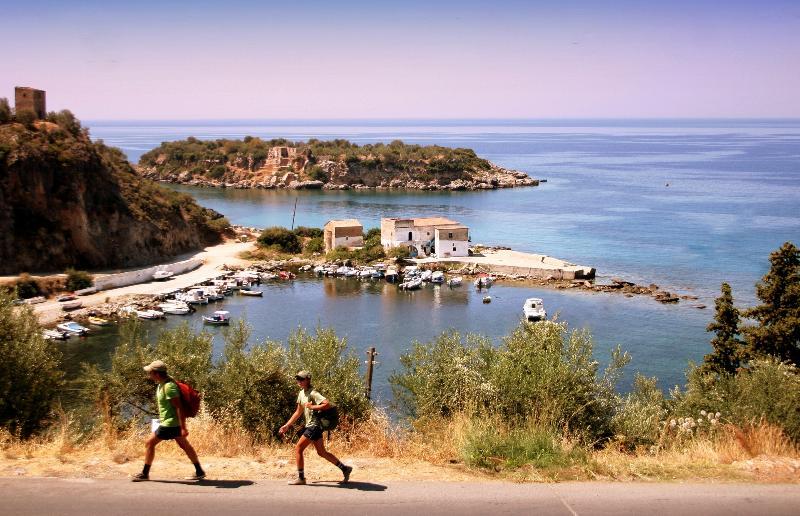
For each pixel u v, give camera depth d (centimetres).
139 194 9919
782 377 1864
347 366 1958
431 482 1215
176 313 6919
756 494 1194
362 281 8831
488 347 2142
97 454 1380
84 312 6675
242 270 9250
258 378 1819
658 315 6862
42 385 1795
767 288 3534
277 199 18288
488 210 15425
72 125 9762
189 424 1744
